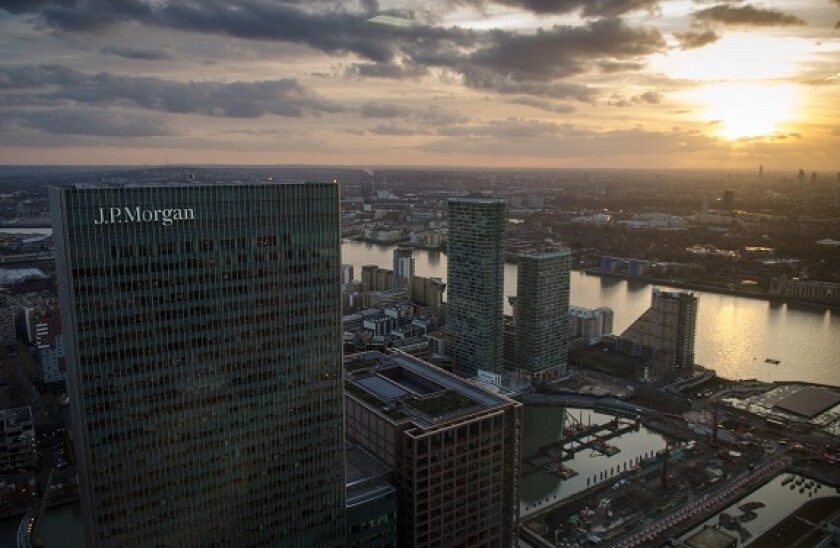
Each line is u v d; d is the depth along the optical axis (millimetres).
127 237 192375
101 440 197125
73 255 185000
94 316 190625
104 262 189875
